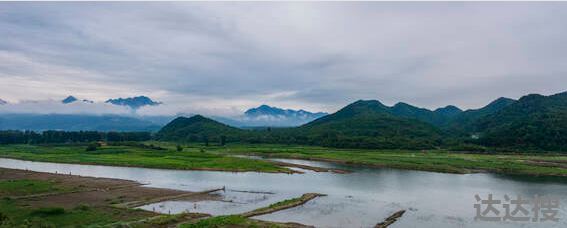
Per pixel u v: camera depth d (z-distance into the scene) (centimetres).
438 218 5781
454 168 12000
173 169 12025
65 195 7069
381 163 13388
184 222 5147
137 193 7500
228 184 9019
